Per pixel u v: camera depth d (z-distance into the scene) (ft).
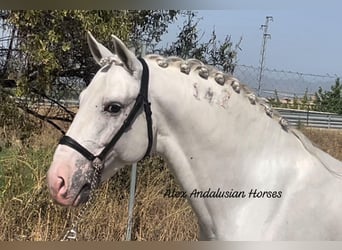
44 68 12.37
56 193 5.41
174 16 14.07
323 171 5.93
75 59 13.37
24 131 13.25
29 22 11.76
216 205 5.86
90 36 6.06
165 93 5.76
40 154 12.60
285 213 5.68
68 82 13.67
